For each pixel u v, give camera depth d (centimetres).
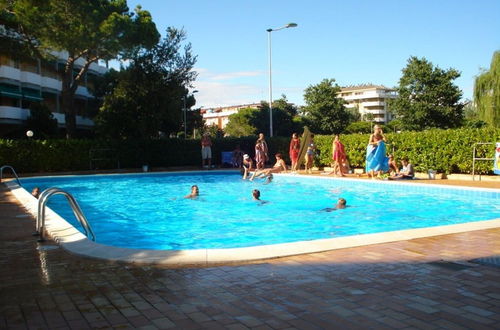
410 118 4697
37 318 367
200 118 5831
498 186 1388
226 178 2191
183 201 1384
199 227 972
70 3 2498
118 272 502
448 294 408
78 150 2559
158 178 2231
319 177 1841
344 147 2050
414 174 1766
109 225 1024
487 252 566
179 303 398
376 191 1509
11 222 859
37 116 3488
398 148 1947
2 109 3456
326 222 998
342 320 352
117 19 2597
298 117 6359
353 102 12350
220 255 552
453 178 1730
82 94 4566
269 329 337
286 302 396
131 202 1393
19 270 515
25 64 3941
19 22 2580
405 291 418
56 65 4316
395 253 565
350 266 509
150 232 934
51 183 2019
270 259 546
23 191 1440
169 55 3041
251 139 3012
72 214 1189
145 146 2762
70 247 614
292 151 2261
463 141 1675
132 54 2945
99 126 2956
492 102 2786
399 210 1136
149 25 2883
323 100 5350
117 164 2689
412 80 4719
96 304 399
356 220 1017
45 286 454
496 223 761
